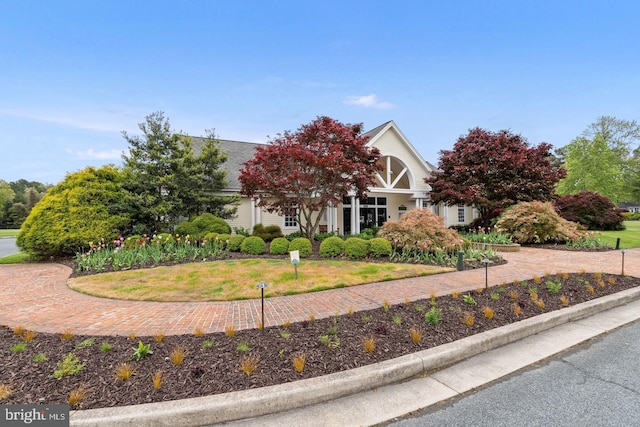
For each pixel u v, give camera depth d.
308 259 8.98
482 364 3.18
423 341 3.41
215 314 4.58
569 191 32.72
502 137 16.19
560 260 9.26
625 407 2.42
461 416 2.33
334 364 2.89
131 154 11.65
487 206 16.16
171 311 4.75
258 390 2.46
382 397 2.59
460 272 7.41
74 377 2.67
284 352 3.12
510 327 3.83
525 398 2.56
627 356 3.34
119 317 4.48
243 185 11.21
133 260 8.30
